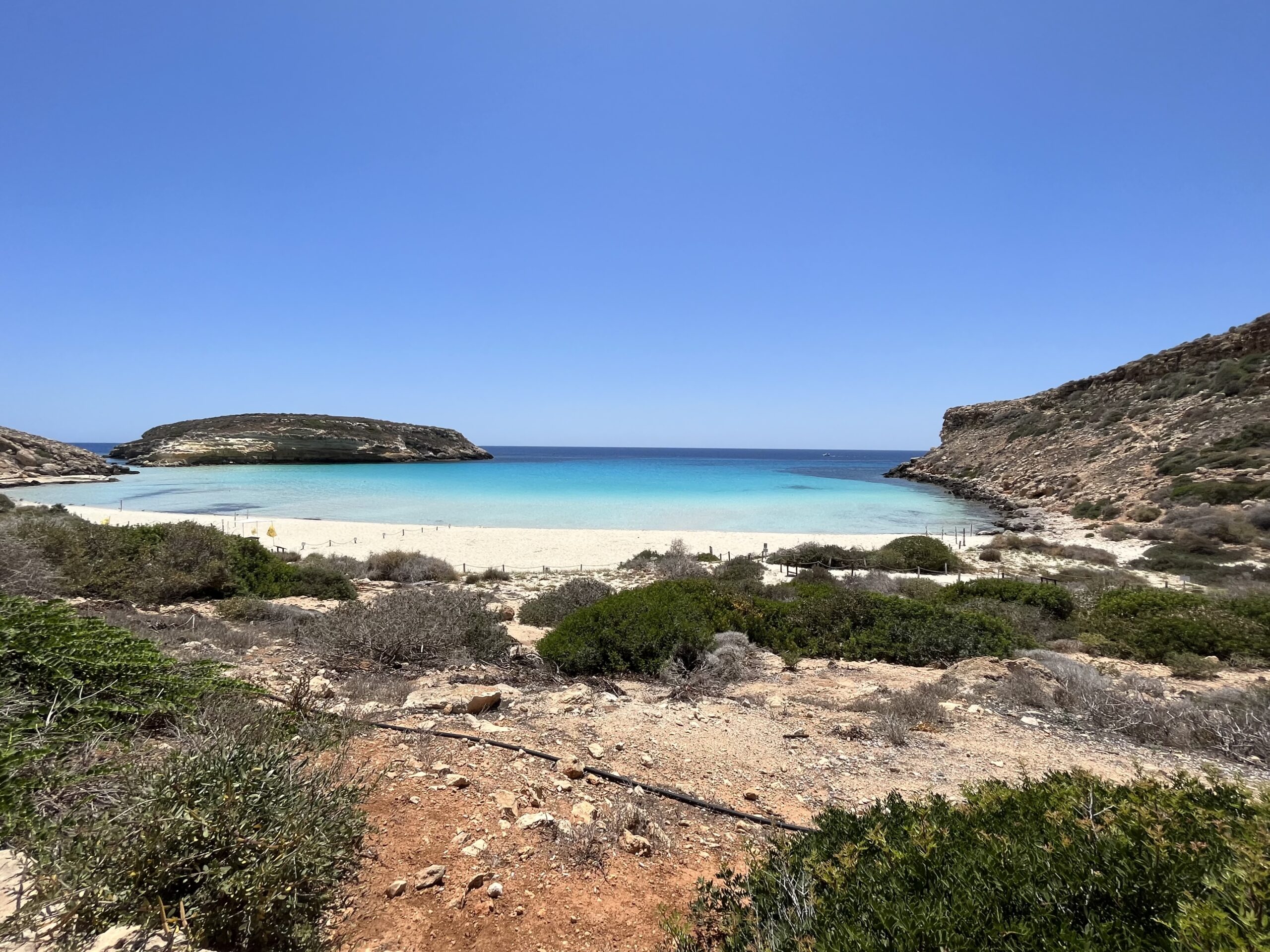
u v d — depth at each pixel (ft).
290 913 8.27
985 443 241.55
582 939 9.37
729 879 9.73
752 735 18.66
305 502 161.38
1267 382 148.97
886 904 7.23
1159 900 6.52
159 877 7.61
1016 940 6.38
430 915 9.41
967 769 16.80
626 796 14.14
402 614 26.99
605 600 31.50
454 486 211.20
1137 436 163.32
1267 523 90.63
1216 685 26.66
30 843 8.09
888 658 31.63
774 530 123.03
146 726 12.89
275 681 20.06
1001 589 46.16
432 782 13.34
